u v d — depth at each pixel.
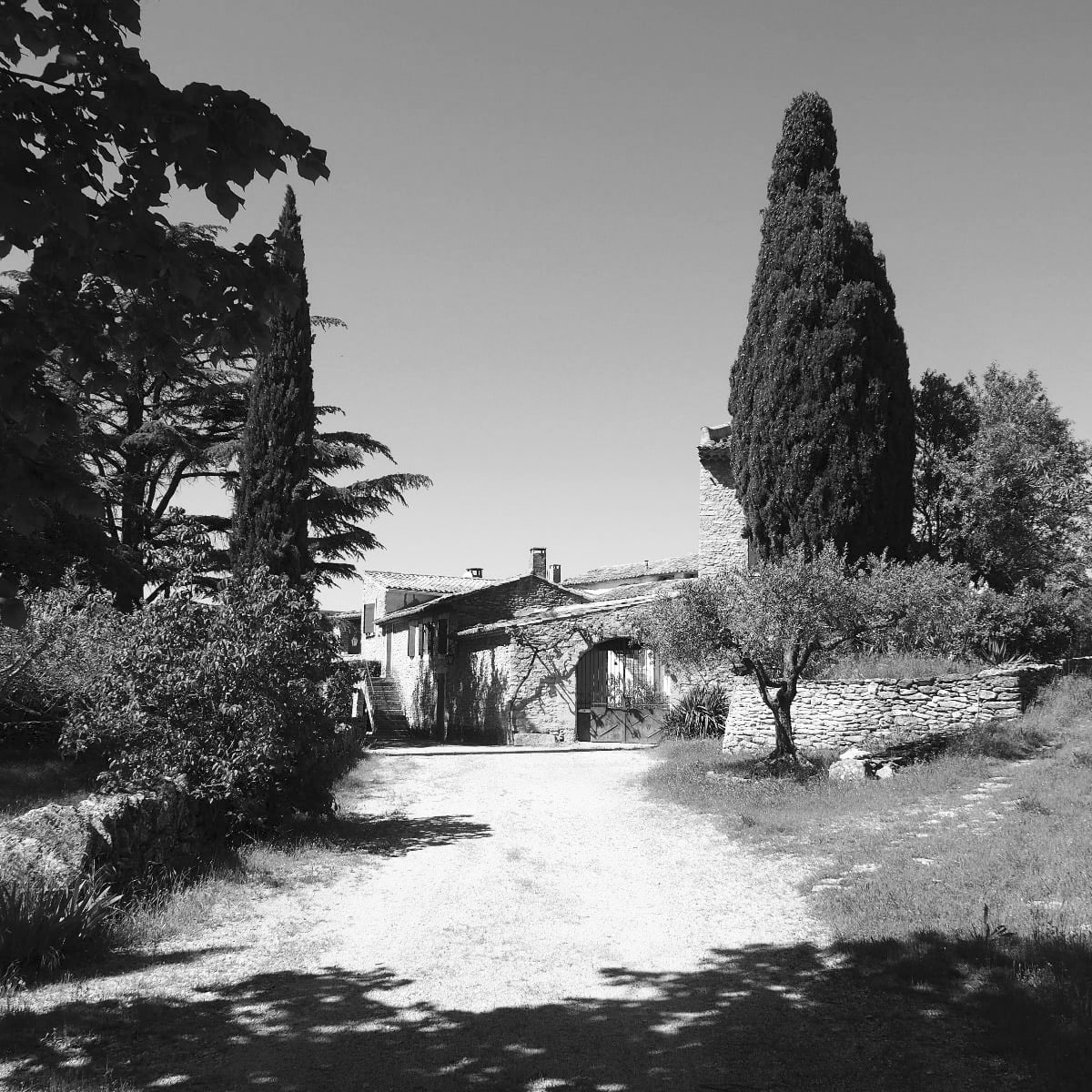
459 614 30.89
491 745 27.09
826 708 18.58
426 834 13.37
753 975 7.27
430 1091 5.38
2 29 3.74
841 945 7.70
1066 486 25.20
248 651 12.31
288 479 23.64
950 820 11.80
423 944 8.30
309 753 13.40
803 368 21.61
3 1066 5.66
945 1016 6.23
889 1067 5.53
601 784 17.95
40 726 17.19
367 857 11.85
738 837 12.50
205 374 25.36
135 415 26.33
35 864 8.23
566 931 8.66
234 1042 6.08
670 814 14.43
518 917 9.15
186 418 27.80
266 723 12.16
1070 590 24.09
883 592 16.34
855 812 13.04
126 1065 5.71
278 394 23.98
